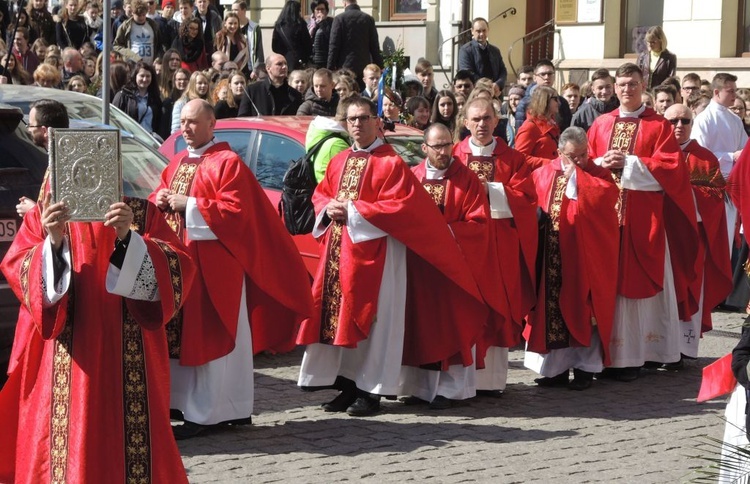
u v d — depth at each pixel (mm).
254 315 15195
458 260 15602
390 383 15570
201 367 14312
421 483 12664
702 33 34875
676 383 17859
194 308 14172
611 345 17781
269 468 13125
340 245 15516
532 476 12977
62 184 9781
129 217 9961
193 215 14133
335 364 15758
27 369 10617
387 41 40969
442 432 14773
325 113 22812
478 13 38938
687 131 19125
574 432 14844
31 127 12727
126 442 10398
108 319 10367
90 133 9812
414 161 19828
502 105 29703
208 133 14758
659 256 17906
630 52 36562
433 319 15914
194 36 30828
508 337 16656
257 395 16500
